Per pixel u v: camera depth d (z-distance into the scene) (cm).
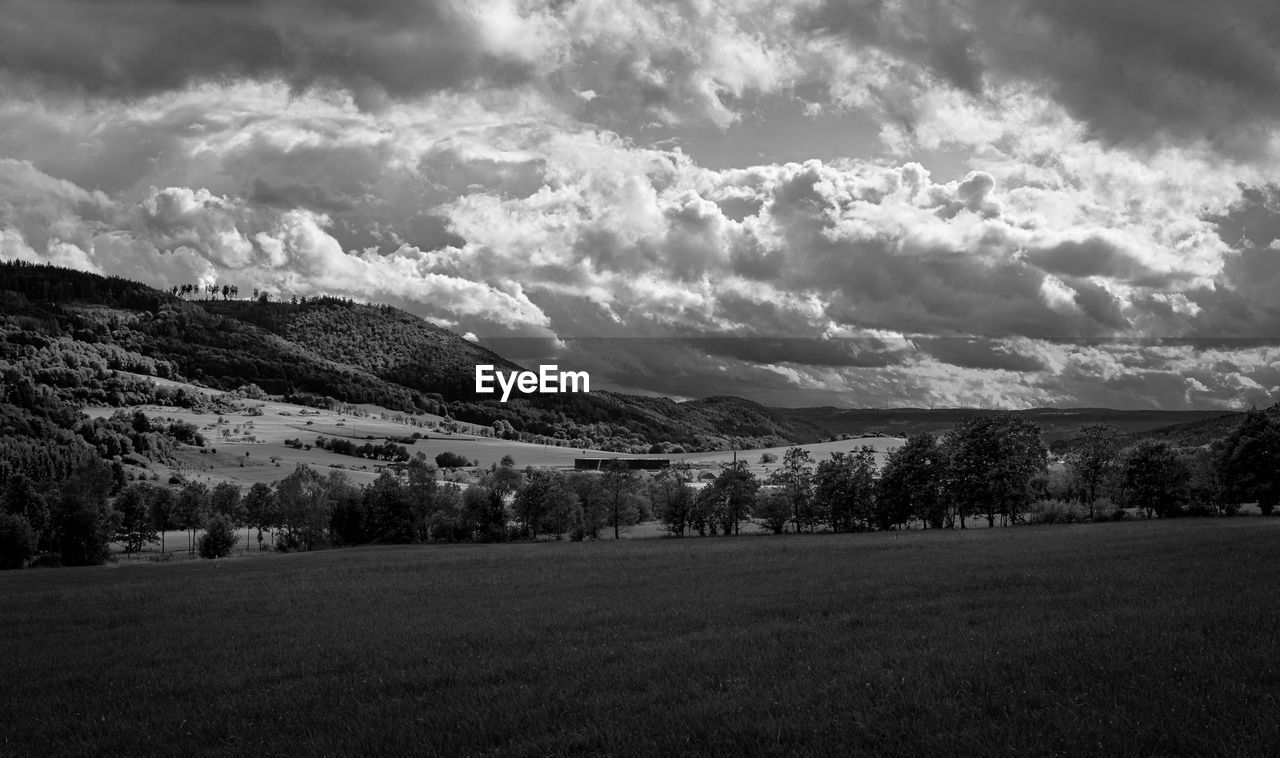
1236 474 9588
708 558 4981
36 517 11906
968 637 1784
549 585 3719
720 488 11444
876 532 9538
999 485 9925
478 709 1427
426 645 2155
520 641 2152
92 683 1945
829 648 1784
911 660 1579
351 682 1748
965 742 1077
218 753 1305
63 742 1445
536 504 12319
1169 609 1941
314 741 1312
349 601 3428
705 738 1188
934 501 10269
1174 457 10069
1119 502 10625
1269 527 4991
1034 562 3422
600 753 1162
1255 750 1000
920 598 2556
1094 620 1875
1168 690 1243
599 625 2383
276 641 2408
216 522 12344
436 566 5422
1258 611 1830
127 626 2973
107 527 12262
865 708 1270
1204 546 3628
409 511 12562
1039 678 1370
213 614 3206
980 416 10500
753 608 2534
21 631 3009
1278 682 1270
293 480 13025
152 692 1794
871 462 11144
